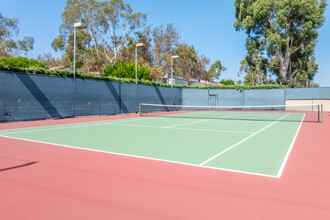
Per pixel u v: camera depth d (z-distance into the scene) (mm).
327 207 3014
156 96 26547
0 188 3639
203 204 3094
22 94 14469
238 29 40344
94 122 14312
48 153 5965
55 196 3342
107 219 2715
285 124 13219
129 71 28906
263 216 2783
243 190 3555
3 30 35094
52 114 16125
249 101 31719
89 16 37906
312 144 7215
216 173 4367
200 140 7957
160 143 7387
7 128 11180
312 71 42250
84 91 18312
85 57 41219
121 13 39312
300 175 4250
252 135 9070
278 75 43125
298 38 37219
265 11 34406
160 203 3119
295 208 2986
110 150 6340
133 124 13219
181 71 43000
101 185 3758
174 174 4301
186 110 31375
